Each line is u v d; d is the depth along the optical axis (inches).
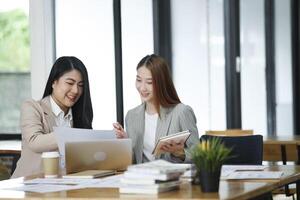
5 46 285.6
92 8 262.2
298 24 410.0
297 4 410.6
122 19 271.9
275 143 253.1
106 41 265.7
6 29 286.7
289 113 406.0
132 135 168.6
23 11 285.6
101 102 262.2
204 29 333.4
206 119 332.8
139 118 169.2
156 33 296.4
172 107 167.6
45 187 125.6
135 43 280.8
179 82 313.3
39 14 242.2
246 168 148.2
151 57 168.4
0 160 227.1
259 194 118.4
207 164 112.0
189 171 133.0
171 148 147.8
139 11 284.8
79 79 165.6
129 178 113.9
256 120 376.2
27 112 162.6
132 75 276.7
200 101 329.1
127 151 150.0
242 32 363.6
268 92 389.1
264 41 386.9
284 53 403.5
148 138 167.3
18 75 284.4
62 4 253.8
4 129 279.4
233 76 349.7
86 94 167.9
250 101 369.7
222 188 117.6
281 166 154.1
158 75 166.1
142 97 167.5
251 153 169.8
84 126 168.4
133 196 110.3
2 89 284.2
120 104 265.7
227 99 349.7
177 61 311.9
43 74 242.1
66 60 165.6
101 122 261.9
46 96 167.6
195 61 325.7
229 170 144.3
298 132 408.8
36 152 158.7
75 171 145.3
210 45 337.4
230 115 349.4
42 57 242.4
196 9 327.3
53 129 156.3
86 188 122.8
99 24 264.2
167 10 305.0
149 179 112.2
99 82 262.1
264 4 388.5
